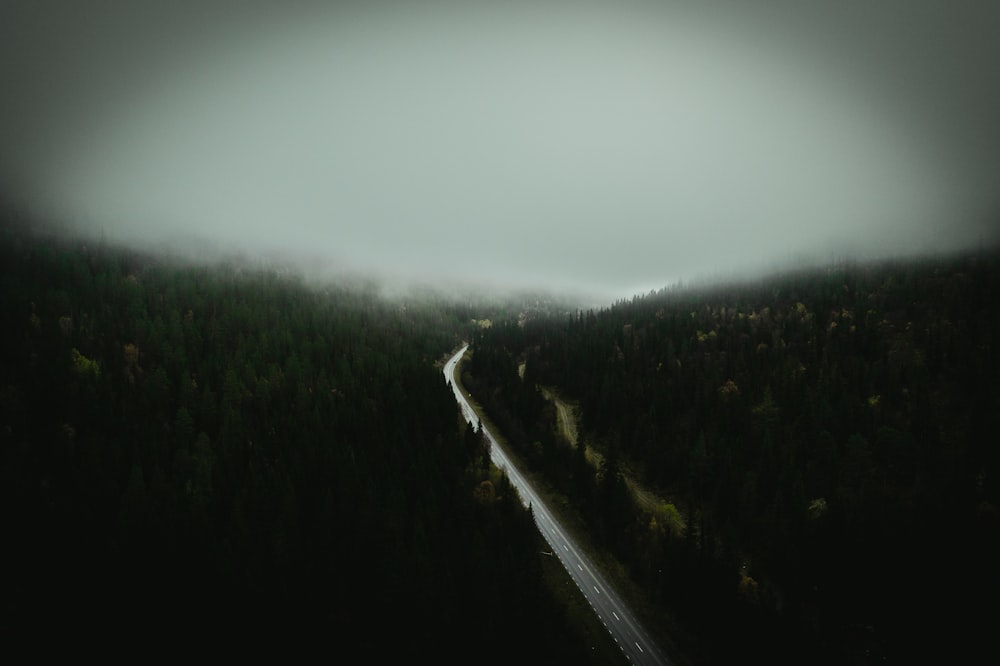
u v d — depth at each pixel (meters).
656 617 63.59
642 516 81.81
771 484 81.69
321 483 80.06
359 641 57.47
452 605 58.47
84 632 57.91
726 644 57.75
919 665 54.31
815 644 56.25
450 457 89.25
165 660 56.19
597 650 57.38
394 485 78.31
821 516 73.31
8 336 104.94
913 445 78.00
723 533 78.31
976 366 92.19
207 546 66.69
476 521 74.50
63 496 74.00
